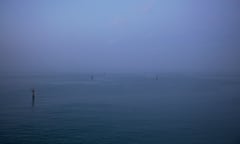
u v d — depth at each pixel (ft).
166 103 192.03
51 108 169.17
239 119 131.03
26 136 101.35
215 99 211.82
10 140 96.17
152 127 115.24
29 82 412.98
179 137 99.09
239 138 96.99
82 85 364.58
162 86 345.10
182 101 202.18
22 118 135.44
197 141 94.17
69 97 227.20
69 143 92.68
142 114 146.92
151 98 221.87
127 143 92.12
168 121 127.75
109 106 177.17
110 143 92.63
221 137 98.58
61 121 128.06
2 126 117.60
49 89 302.86
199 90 287.69
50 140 96.02
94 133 105.40
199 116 139.74
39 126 117.39
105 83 403.95
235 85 349.20
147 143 92.12
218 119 131.23
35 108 168.96
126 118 135.33
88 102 197.67
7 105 181.78
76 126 117.50
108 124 121.39
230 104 184.14
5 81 426.92
